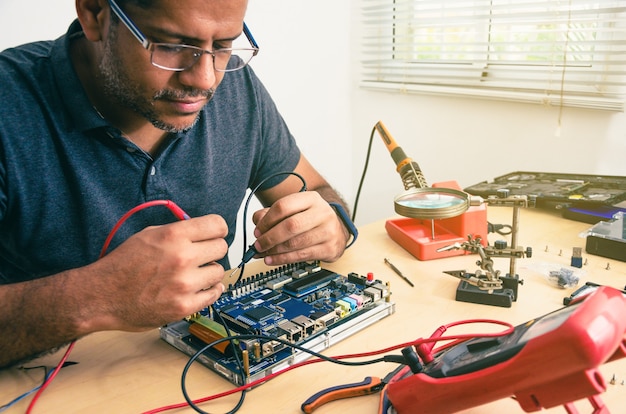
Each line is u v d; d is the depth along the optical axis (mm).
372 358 775
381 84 2145
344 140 2352
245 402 693
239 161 1257
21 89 982
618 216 1235
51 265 1074
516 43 1739
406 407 628
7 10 1432
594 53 1572
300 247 1018
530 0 1728
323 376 741
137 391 725
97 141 1017
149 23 722
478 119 1883
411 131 2111
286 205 974
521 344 543
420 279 1025
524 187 1455
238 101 1251
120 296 735
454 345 740
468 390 573
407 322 871
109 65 832
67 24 1553
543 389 533
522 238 1217
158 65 756
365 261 1119
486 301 918
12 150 957
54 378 758
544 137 1730
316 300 895
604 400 666
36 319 737
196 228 771
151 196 1096
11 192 973
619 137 1565
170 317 742
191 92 804
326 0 2111
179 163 1133
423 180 1061
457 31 1940
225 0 711
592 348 484
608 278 1004
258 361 748
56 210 1023
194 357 741
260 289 954
